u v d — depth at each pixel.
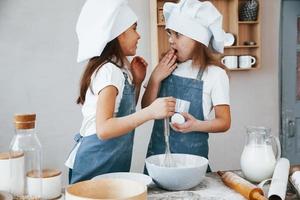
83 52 1.48
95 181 1.08
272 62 3.16
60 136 2.77
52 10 2.68
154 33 2.74
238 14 2.92
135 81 1.69
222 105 1.72
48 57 2.70
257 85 3.15
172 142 1.75
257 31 2.93
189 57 1.76
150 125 2.92
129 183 1.08
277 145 1.49
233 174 1.36
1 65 2.63
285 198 1.21
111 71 1.42
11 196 1.07
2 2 2.59
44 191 1.18
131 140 1.59
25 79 2.68
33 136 1.16
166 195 1.24
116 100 1.46
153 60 2.80
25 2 2.63
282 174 1.26
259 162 1.38
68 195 0.97
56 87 2.74
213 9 1.67
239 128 3.13
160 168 1.27
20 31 2.64
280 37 3.14
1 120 2.66
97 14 1.43
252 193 1.17
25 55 2.66
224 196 1.22
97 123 1.38
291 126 3.23
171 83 1.80
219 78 1.74
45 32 2.68
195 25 1.67
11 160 1.13
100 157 1.49
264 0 3.08
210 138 3.08
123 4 1.47
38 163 1.15
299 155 3.25
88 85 1.47
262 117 3.18
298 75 3.21
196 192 1.27
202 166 1.28
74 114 2.79
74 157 1.58
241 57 2.92
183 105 1.76
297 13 3.15
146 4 2.83
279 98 3.19
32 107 2.71
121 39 1.49
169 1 2.76
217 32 1.68
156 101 1.39
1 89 2.64
